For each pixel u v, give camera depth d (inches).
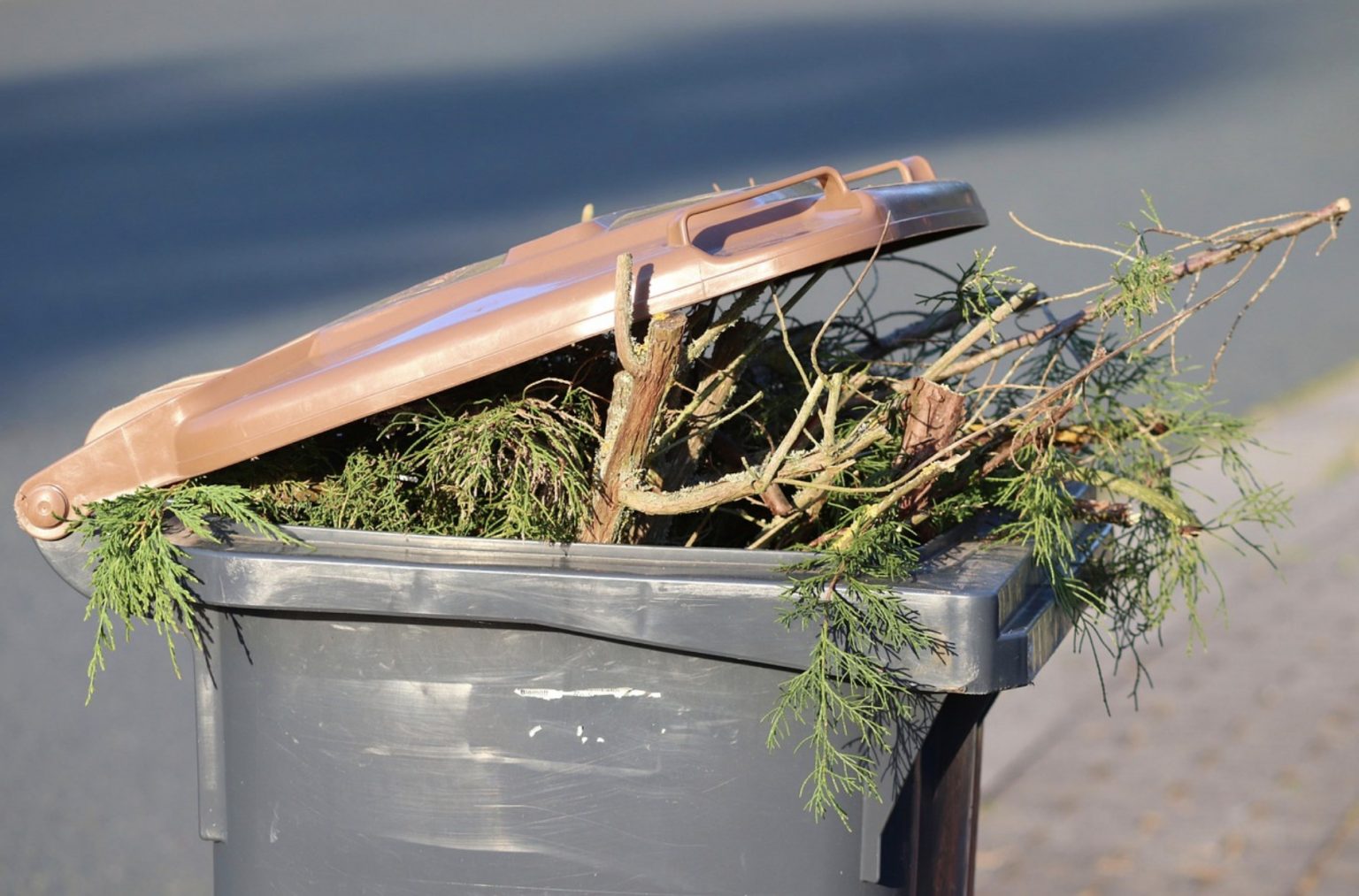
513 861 90.5
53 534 96.0
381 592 86.6
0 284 534.9
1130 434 119.6
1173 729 222.4
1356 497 319.6
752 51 1103.6
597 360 102.2
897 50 1091.9
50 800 215.5
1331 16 1216.2
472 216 601.9
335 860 92.4
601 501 93.7
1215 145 729.0
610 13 1341.0
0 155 841.5
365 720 90.4
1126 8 1301.7
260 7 1520.7
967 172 658.8
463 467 94.4
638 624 85.0
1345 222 580.1
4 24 1498.5
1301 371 410.9
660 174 664.4
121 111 977.5
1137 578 115.0
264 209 650.2
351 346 97.8
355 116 907.4
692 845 89.4
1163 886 180.4
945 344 120.8
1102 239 522.3
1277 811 197.3
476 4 1439.5
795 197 106.9
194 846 205.5
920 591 84.0
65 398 396.5
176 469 94.7
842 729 88.2
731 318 96.6
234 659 93.2
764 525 100.2
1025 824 196.5
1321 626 258.7
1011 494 103.3
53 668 259.8
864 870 90.1
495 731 89.4
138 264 555.2
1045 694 236.8
